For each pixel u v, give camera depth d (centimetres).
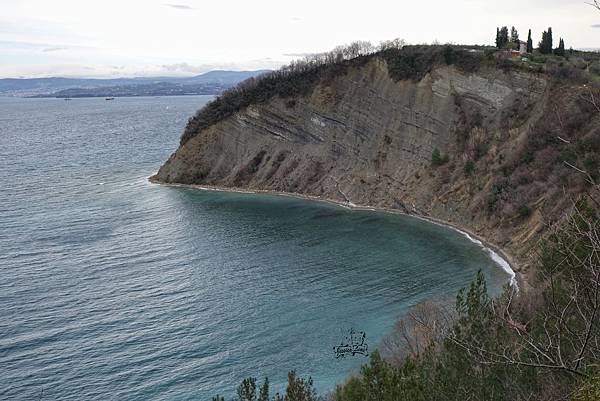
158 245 7119
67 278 5841
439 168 8900
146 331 4628
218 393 3791
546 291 1930
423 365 2480
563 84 7881
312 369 4031
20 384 3856
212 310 5053
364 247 6988
